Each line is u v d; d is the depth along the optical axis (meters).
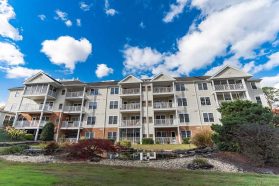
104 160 14.17
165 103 30.80
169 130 29.77
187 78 34.44
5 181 7.25
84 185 7.09
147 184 7.55
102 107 32.94
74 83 36.28
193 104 30.48
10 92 37.25
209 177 9.38
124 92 32.91
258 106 17.55
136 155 14.93
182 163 13.25
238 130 14.84
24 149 16.94
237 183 8.05
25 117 33.19
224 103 20.69
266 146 13.41
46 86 33.00
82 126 31.64
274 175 10.58
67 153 15.66
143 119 30.78
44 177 8.23
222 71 30.95
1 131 25.70
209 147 17.31
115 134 30.59
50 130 28.64
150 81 32.25
